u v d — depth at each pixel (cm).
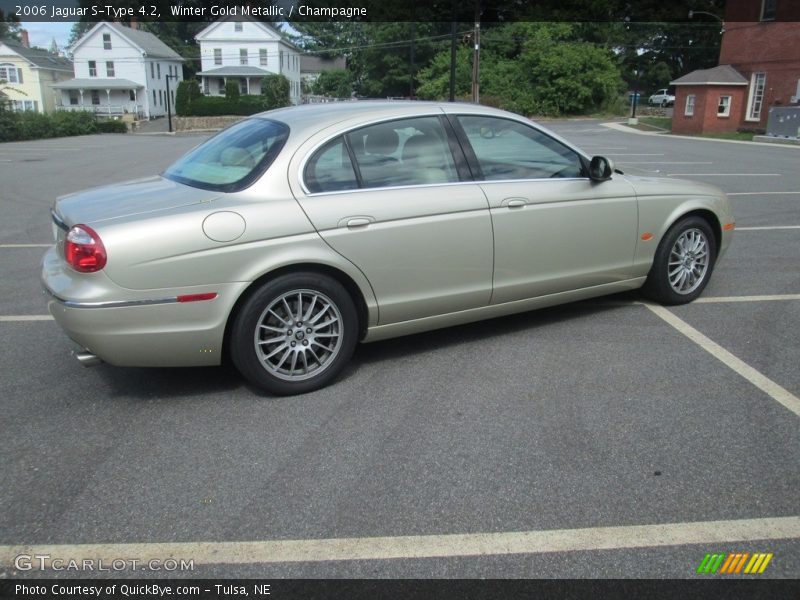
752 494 290
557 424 353
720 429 345
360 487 298
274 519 276
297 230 371
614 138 3055
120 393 396
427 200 409
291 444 336
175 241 346
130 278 341
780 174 1463
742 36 3225
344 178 393
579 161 474
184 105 5216
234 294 361
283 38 6662
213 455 326
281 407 376
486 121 445
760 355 441
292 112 432
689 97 3341
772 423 351
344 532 268
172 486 300
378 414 366
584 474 306
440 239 413
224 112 5266
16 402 384
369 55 6112
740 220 903
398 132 415
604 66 5138
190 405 380
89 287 342
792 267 661
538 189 448
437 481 302
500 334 485
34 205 1129
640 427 348
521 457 321
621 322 506
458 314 438
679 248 529
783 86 3023
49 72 5969
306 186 381
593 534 265
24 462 320
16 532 269
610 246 486
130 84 5803
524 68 5203
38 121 3828
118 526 273
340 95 7325
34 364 438
